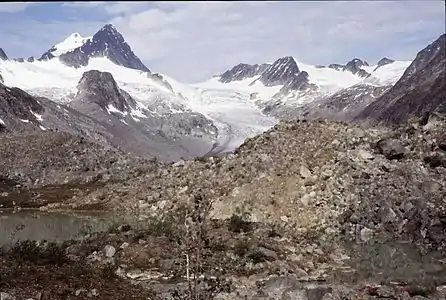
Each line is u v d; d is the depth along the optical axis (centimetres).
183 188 6122
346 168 4925
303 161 5275
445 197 4441
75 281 2461
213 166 6359
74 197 7669
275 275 2950
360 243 4012
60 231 4797
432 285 2789
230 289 2620
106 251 3284
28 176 10406
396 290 2645
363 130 5694
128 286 2603
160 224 4303
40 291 2186
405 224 4212
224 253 3231
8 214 6556
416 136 5334
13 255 2672
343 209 4500
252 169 5503
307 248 3619
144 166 9350
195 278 2005
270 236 3859
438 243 3950
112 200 6969
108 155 11525
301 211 4603
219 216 4797
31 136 12331
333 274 3064
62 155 11400
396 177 4750
